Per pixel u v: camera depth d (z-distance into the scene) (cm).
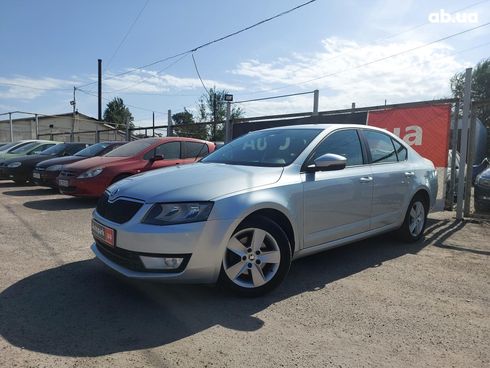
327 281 421
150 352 278
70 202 915
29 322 318
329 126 476
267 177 386
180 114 4372
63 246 535
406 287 408
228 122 1150
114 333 303
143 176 405
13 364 260
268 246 377
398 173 526
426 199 590
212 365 264
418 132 776
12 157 1345
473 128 738
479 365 271
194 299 367
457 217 752
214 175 379
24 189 1157
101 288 388
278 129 504
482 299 380
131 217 345
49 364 261
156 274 331
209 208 339
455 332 316
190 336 301
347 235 454
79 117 4366
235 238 356
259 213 372
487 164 1124
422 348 292
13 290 382
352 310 352
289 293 387
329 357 277
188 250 329
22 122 3300
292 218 388
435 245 571
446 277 438
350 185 448
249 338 300
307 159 423
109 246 359
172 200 339
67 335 299
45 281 405
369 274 445
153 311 341
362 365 269
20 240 566
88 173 870
